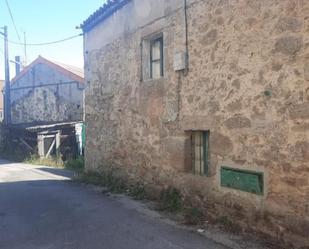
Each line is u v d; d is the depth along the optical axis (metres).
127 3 9.70
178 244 5.50
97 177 11.28
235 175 6.10
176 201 7.59
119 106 10.20
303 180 4.96
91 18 11.59
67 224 6.75
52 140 19.73
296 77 5.04
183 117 7.45
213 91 6.62
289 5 5.12
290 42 5.11
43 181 12.02
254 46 5.71
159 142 8.30
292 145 5.11
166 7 7.98
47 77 23.45
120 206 7.97
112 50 10.61
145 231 6.17
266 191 5.52
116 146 10.40
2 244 5.82
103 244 5.62
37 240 5.93
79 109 21.41
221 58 6.42
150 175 8.68
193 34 7.14
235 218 6.11
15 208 8.16
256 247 5.25
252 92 5.76
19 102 25.58
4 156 21.94
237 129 6.07
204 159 7.13
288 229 5.16
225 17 6.32
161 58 8.63
